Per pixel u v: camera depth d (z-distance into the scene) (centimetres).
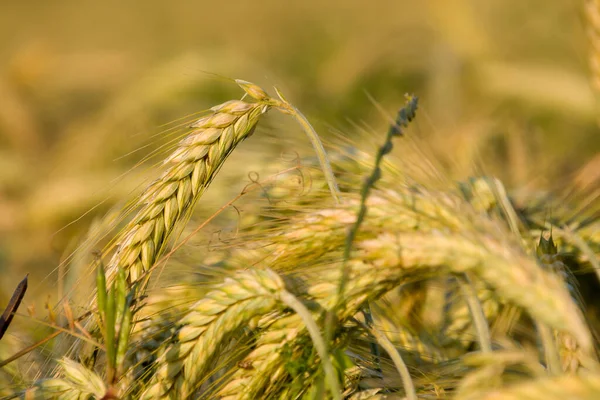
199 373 72
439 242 71
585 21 93
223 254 79
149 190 74
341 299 72
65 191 107
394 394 74
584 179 88
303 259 74
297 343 72
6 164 135
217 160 74
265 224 76
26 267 100
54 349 77
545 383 67
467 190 78
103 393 71
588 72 94
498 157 109
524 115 129
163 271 78
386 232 72
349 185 78
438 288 82
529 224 82
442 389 73
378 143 77
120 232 75
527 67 136
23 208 110
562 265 75
